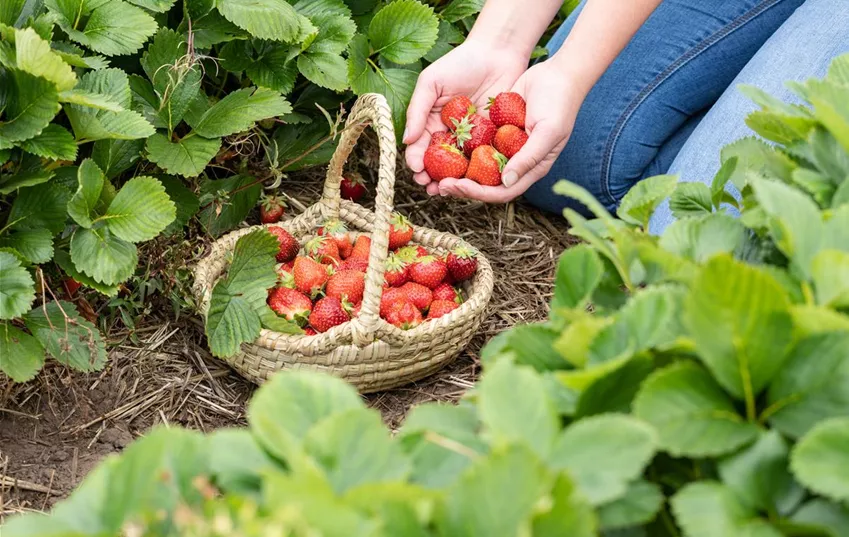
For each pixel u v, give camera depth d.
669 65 2.28
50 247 1.58
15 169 1.66
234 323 1.74
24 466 1.61
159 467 0.58
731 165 0.94
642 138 2.33
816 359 0.62
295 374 0.64
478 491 0.52
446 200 2.48
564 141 2.00
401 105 2.11
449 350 1.85
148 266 1.86
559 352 0.70
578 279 0.74
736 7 2.23
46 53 1.43
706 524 0.55
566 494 0.51
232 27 1.98
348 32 2.09
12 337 1.56
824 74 1.87
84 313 1.79
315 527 0.52
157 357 1.88
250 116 1.85
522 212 2.51
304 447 0.57
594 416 0.65
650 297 0.65
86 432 1.71
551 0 2.09
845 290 0.62
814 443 0.54
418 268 1.97
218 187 2.10
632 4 1.90
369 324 1.68
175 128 2.05
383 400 1.85
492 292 2.10
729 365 0.61
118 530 0.57
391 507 0.53
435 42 2.31
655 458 0.67
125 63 1.98
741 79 2.01
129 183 1.64
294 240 2.03
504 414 0.59
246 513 0.52
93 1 1.75
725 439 0.60
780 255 0.81
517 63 2.11
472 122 2.04
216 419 1.79
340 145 1.97
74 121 1.61
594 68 1.96
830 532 0.54
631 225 0.92
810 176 0.81
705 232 0.81
